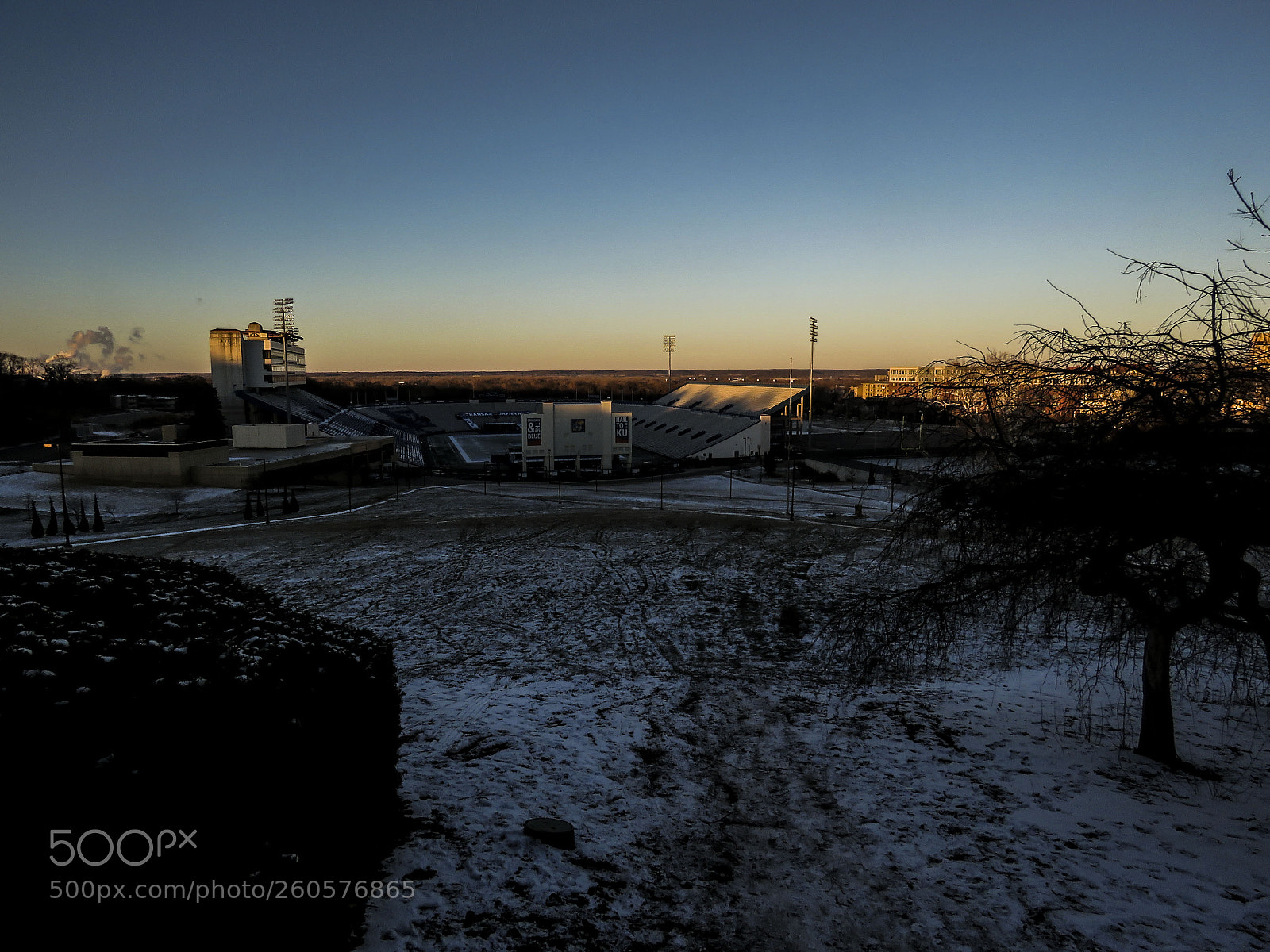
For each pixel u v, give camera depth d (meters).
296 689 6.51
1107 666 17.50
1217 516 7.99
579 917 7.04
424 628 23.84
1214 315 8.09
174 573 9.18
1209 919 7.08
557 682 17.64
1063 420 9.24
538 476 89.94
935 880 8.00
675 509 57.03
